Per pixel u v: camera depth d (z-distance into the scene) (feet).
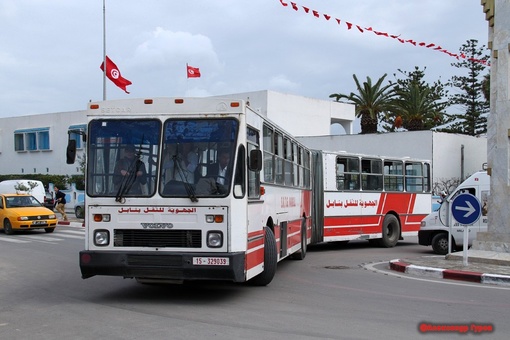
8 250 58.54
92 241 29.81
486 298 32.35
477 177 56.18
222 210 28.89
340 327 24.91
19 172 167.73
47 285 36.81
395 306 29.78
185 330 24.17
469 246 56.90
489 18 48.98
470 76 187.11
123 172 29.94
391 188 68.74
